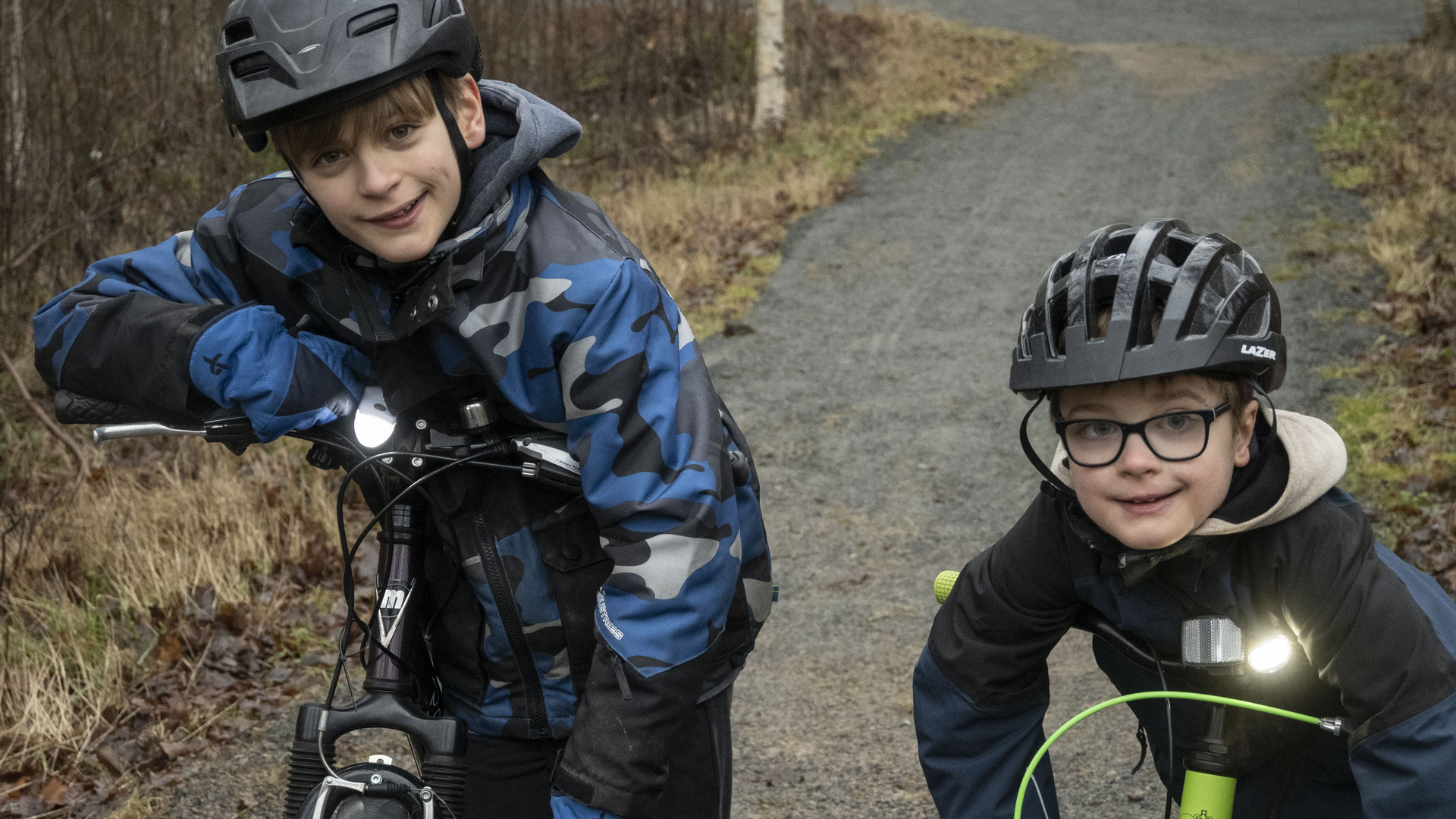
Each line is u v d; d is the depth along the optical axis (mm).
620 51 14297
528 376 1500
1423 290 7191
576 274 1459
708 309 8352
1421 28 17562
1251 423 1454
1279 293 7738
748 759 3492
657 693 1432
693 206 10430
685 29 14648
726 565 1489
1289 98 13688
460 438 1549
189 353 1514
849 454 6074
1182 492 1416
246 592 4297
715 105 13633
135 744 3438
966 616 1697
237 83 1398
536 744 1726
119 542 4465
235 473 5355
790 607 4543
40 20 7305
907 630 4301
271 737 3555
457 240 1443
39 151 7016
